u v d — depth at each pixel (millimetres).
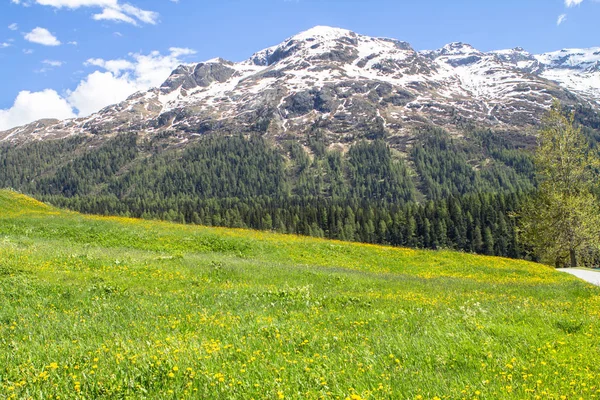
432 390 5969
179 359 6891
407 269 28516
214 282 16969
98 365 6719
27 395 5512
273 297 13750
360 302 13625
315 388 5914
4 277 14375
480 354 7652
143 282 15781
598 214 42125
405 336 8820
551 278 26047
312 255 29828
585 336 9023
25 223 31062
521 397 5660
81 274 16109
